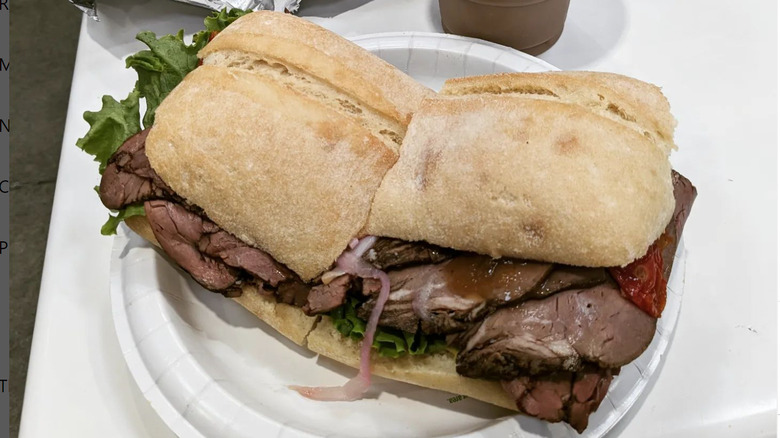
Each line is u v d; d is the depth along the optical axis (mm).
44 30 500
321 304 214
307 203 208
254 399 222
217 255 226
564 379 193
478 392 212
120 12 348
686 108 294
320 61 218
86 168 293
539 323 193
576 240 186
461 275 204
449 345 206
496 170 192
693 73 305
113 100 253
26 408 232
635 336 192
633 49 316
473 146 197
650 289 194
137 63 254
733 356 228
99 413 228
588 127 192
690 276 249
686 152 281
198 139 212
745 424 214
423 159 205
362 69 225
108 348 242
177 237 231
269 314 236
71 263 265
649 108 204
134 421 226
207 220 229
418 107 220
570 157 188
